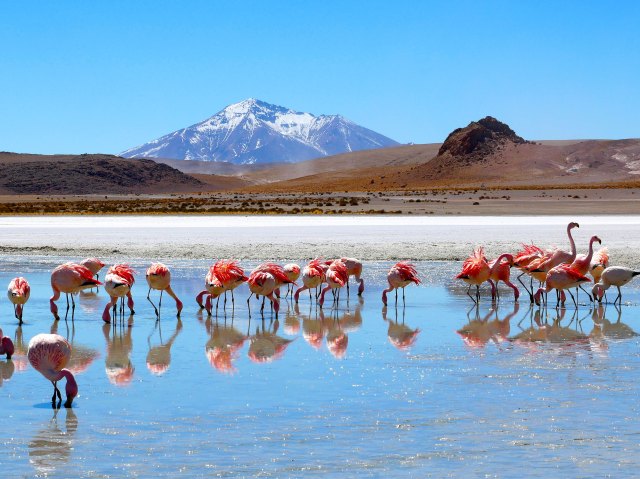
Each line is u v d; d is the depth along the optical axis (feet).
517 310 62.13
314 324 56.24
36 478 25.30
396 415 32.01
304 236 129.49
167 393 35.99
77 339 50.52
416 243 112.57
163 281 59.00
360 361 43.06
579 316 59.11
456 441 28.63
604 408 32.81
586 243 110.42
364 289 74.79
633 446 28.02
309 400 34.50
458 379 38.32
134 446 28.32
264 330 53.83
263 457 27.07
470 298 68.69
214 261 97.71
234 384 37.68
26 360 44.16
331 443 28.53
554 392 35.53
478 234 132.98
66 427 30.76
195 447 28.14
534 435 29.27
